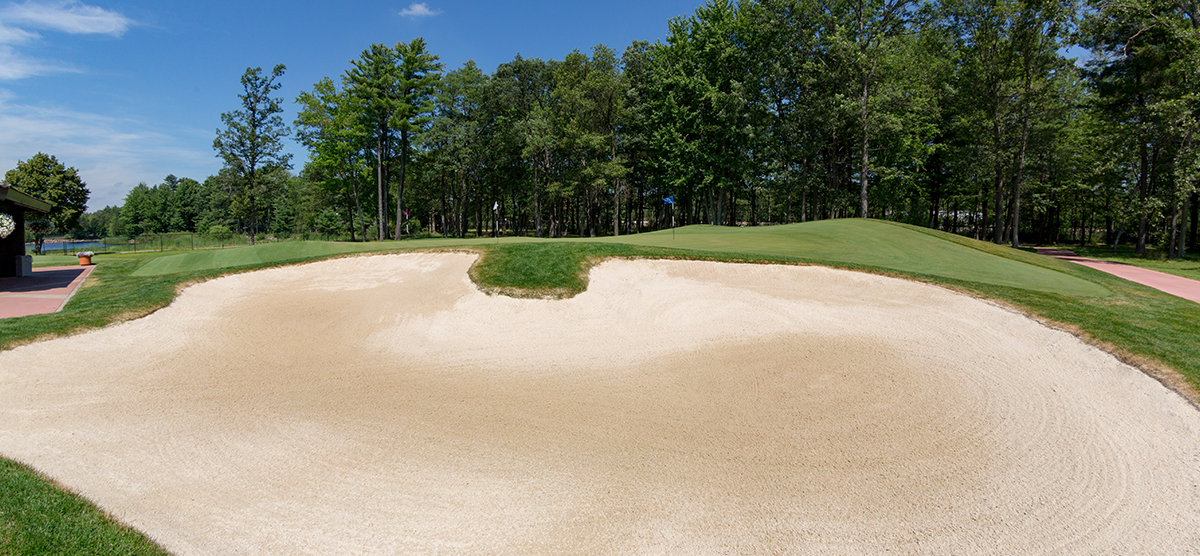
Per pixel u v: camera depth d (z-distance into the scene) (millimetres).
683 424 6621
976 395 7535
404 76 42125
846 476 5363
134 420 6535
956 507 4852
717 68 38562
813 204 42219
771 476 5348
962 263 17250
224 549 4070
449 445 5996
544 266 14156
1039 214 46125
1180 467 5609
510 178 54094
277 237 61125
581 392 7762
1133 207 28516
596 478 5277
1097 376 8164
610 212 67562
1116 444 6125
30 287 16188
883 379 8117
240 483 5094
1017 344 9664
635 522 4547
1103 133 29547
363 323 11305
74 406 6906
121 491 4863
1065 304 11891
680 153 39250
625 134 45812
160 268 19719
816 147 37500
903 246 19375
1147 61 26188
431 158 47531
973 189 39500
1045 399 7406
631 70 45469
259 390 7734
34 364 8234
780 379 8164
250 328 10852
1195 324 10648
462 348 9938
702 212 57906
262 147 46562
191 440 6020
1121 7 25203
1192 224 37062
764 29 35625
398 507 4734
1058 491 5156
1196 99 23234
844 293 13195
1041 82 28688
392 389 7852
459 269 14594
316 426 6484
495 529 4430
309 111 44219
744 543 4277
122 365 8547
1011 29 28312
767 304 12000
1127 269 23438
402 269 15273
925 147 37000
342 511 4656
